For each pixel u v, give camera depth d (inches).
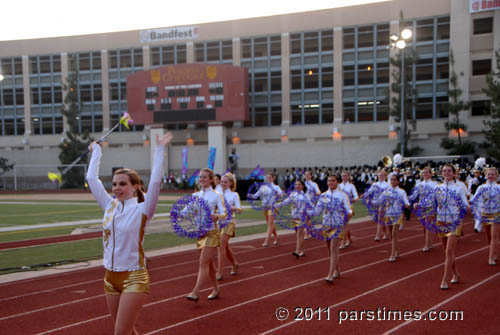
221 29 1835.6
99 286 303.4
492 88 1238.3
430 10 1592.0
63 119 2025.1
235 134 1793.8
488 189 360.2
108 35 1962.4
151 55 1929.1
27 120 2048.5
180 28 1878.7
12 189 1941.4
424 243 481.4
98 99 1993.1
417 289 280.5
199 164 1800.0
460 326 210.7
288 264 369.4
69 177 1903.3
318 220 323.0
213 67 1700.3
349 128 1681.8
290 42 1776.6
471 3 1488.7
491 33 1475.1
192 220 245.8
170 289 288.4
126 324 146.4
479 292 271.0
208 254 250.8
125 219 150.8
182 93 1729.8
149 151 1859.0
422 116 1622.8
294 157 1707.7
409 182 695.1
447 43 1579.7
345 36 1717.5
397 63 1435.8
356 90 1694.1
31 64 2057.1
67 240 536.4
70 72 2007.9
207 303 254.4
